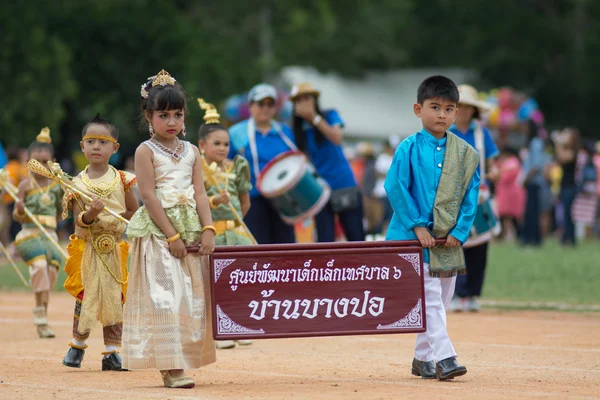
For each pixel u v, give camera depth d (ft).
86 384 39.27
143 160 38.27
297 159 66.59
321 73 270.87
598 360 46.29
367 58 292.81
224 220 53.98
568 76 303.07
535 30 306.76
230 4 265.34
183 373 38.32
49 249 57.47
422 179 40.06
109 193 44.42
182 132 39.73
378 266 38.96
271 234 68.18
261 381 40.14
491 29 311.47
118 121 196.24
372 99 244.83
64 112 177.27
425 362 41.04
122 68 193.26
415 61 326.65
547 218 159.33
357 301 38.78
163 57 196.03
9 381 40.09
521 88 306.96
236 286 38.04
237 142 67.36
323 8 284.00
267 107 67.15
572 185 128.77
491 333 56.75
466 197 40.19
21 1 175.52
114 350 44.04
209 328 38.65
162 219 37.86
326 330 38.50
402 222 39.78
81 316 43.65
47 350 50.70
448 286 41.42
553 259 107.86
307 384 39.06
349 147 218.59
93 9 185.57
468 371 42.78
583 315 66.13
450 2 325.62
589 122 311.88
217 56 207.10
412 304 39.17
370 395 35.91
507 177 143.23
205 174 54.08
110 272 44.11
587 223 148.77
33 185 57.88
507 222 148.66
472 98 65.57
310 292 38.47
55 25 185.57
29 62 170.19
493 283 85.40
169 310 37.32
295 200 66.03
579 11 307.78
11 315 67.72
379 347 51.42
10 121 168.45
